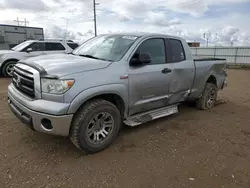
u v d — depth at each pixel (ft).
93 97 9.74
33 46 30.55
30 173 8.22
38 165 8.75
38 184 7.64
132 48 11.09
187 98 15.30
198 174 8.66
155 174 8.53
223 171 8.95
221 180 8.34
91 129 9.62
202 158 9.91
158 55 12.40
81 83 8.77
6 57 28.89
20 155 9.39
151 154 10.05
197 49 89.66
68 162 9.07
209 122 14.69
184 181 8.17
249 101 21.40
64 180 7.93
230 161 9.75
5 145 10.17
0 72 29.30
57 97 8.38
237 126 14.17
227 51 80.23
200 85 15.87
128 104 10.87
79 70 8.95
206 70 16.05
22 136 11.14
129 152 10.14
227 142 11.71
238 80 37.81
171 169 8.92
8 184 7.55
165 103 13.38
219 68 17.78
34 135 11.29
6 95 19.67
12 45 64.34
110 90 9.68
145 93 11.56
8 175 8.02
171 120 14.76
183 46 14.32
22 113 9.27
